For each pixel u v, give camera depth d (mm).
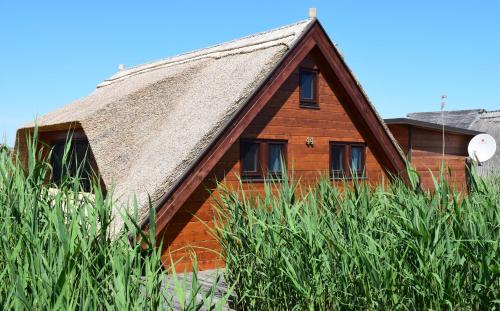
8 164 4957
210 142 10320
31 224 3781
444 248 4113
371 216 4781
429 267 3902
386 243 4438
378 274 4023
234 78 11758
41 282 2973
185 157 10016
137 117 12414
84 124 11555
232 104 10828
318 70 13031
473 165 5266
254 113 11141
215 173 10906
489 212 4457
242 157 11398
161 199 9578
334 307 4434
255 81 11211
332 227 4824
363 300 4297
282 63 11688
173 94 12938
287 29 12828
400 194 5012
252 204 5961
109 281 3275
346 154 13555
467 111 28062
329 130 13195
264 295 5133
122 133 11883
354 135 13766
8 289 3262
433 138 17766
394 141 14211
